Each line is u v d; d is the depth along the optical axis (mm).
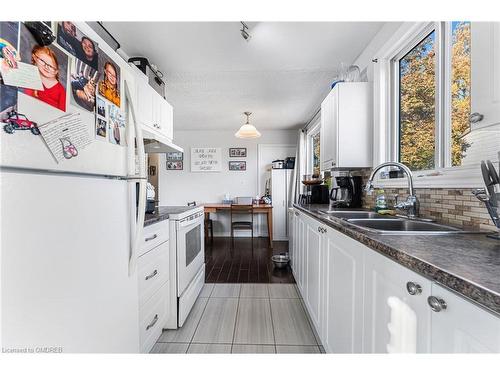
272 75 2842
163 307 1751
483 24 867
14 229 562
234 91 3312
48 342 635
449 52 1445
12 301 557
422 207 1579
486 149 1109
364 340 1002
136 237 1055
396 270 784
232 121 4891
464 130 1353
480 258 673
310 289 1951
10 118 554
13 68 559
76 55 739
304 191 4039
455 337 560
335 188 2693
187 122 4965
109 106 903
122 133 992
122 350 978
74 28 733
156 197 2883
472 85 916
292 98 3600
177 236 1895
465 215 1231
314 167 4793
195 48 2248
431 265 617
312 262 1877
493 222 990
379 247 869
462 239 923
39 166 616
